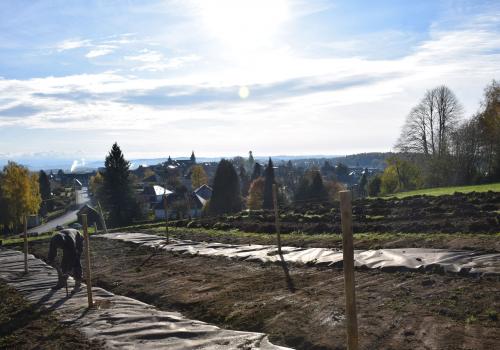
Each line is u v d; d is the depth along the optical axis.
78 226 36.41
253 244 18.36
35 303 12.00
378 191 70.50
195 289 12.44
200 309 10.82
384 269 11.88
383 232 17.44
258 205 66.56
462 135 49.19
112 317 10.12
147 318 9.90
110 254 19.91
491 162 47.59
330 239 17.22
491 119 46.53
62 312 10.93
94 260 18.77
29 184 70.25
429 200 22.47
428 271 11.20
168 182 106.81
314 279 11.94
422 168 53.88
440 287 9.95
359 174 183.38
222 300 11.13
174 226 29.25
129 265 16.92
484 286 9.61
